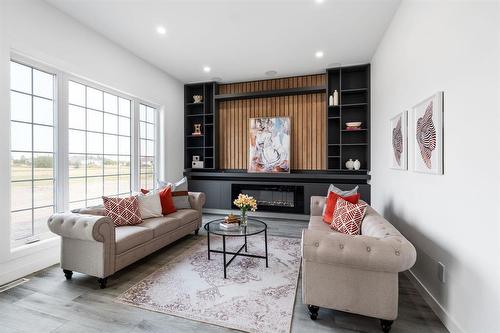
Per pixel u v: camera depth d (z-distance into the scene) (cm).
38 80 271
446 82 173
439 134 179
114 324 174
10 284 228
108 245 224
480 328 140
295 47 367
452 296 167
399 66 268
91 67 318
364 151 456
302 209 492
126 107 398
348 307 169
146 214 319
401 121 257
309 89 463
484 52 135
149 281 235
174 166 509
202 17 291
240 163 537
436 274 189
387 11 278
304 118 494
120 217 284
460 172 158
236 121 539
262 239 361
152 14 286
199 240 360
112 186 370
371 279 164
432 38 192
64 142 294
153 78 440
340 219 263
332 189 330
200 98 541
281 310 190
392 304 161
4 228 229
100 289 221
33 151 266
